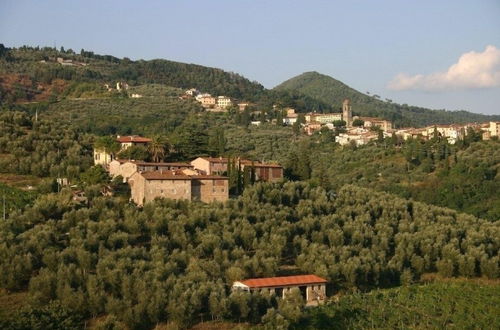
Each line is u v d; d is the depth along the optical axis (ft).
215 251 426.51
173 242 440.04
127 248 409.69
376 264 448.24
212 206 497.46
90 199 504.84
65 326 347.56
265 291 397.39
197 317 377.30
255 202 511.40
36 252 402.31
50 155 596.70
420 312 409.49
